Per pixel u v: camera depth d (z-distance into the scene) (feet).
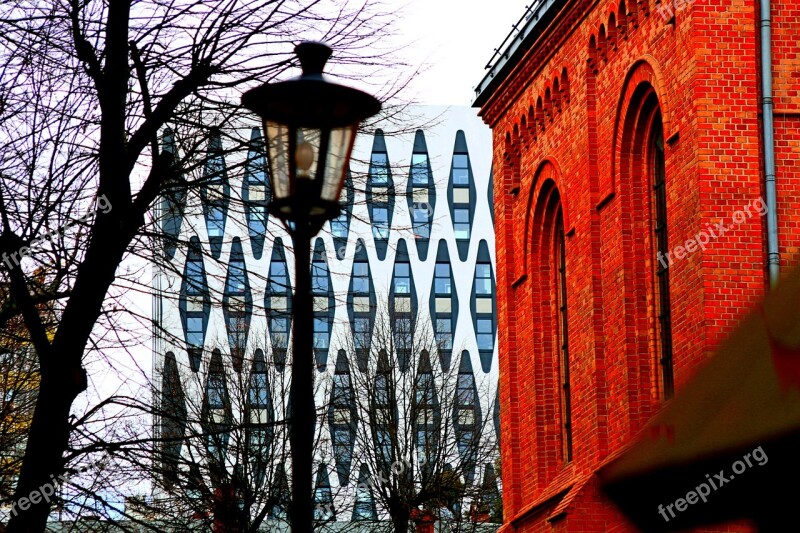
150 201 50.42
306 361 36.11
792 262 23.34
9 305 52.60
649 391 76.74
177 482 57.67
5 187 50.85
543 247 96.07
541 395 94.89
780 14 66.80
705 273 65.00
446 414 157.99
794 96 66.28
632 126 78.48
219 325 273.75
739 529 53.93
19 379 63.41
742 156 65.87
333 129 35.65
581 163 85.30
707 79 66.39
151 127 50.11
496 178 104.06
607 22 79.77
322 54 36.73
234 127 54.60
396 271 323.78
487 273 330.54
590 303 83.35
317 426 146.20
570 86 87.45
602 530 79.97
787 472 22.89
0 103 51.24
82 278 47.83
